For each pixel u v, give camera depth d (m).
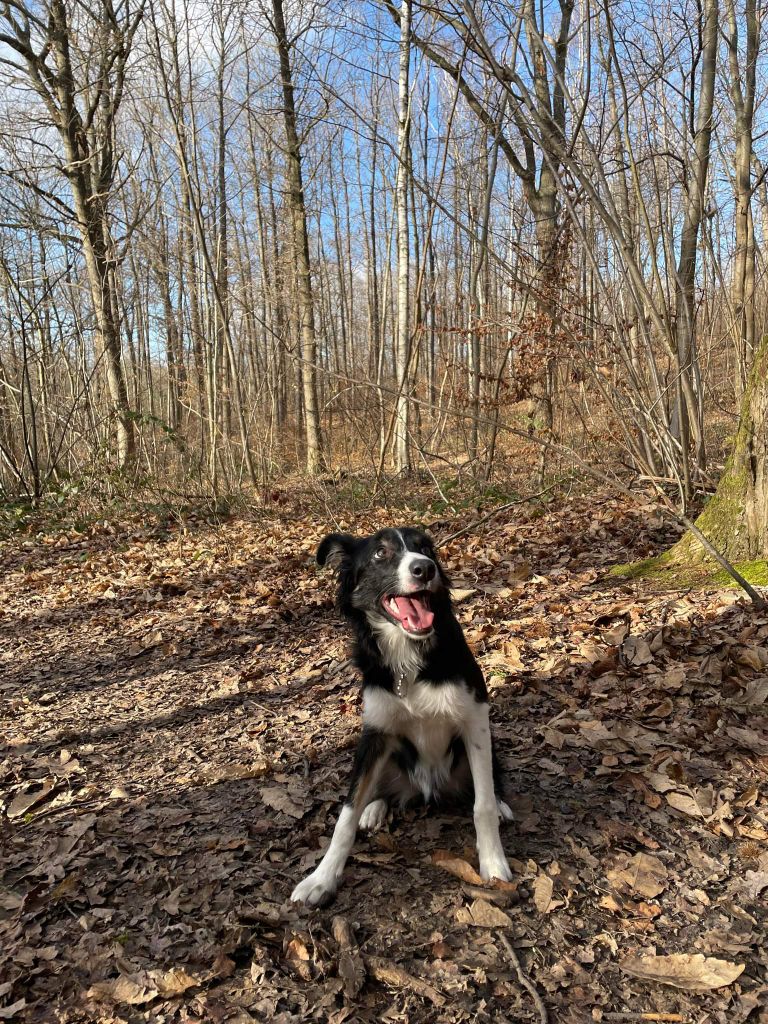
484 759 1.42
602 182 2.71
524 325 3.38
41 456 7.03
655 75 3.25
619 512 3.61
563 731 1.79
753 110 4.93
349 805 1.40
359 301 18.94
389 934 1.25
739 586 2.29
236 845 1.49
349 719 2.02
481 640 2.38
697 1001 1.11
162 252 6.97
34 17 6.31
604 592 2.62
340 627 2.79
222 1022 1.12
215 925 1.29
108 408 6.82
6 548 4.80
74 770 1.87
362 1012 1.12
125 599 3.44
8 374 6.66
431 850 1.46
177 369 7.93
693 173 3.82
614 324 3.14
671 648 2.07
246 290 7.17
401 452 6.45
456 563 3.33
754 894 1.28
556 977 1.16
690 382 3.41
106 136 7.07
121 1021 1.13
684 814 1.48
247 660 2.58
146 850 1.50
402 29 4.21
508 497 4.51
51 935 1.30
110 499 5.70
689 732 1.71
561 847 1.42
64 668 2.65
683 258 3.90
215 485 5.50
